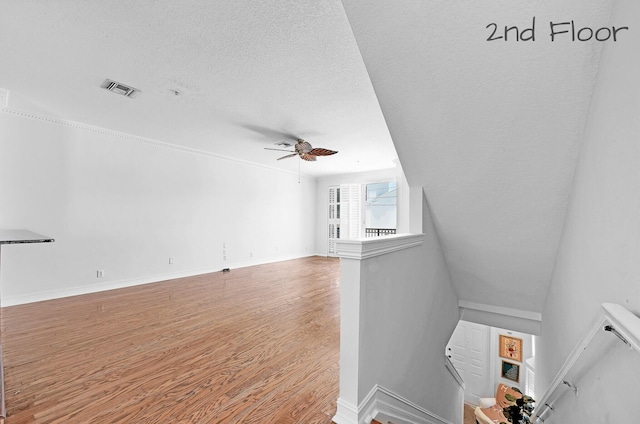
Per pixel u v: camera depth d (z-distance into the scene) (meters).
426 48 1.38
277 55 2.20
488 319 3.27
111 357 2.17
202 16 1.78
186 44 2.07
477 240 2.45
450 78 1.47
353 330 1.44
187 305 3.49
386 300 1.72
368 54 1.50
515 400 4.43
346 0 1.33
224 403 1.64
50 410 1.56
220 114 3.41
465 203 2.17
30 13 1.76
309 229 7.98
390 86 1.61
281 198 7.09
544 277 2.48
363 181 7.32
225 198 5.75
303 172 7.47
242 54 2.19
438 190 2.18
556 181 1.72
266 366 2.07
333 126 3.79
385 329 1.71
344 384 1.47
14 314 3.08
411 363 2.13
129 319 2.98
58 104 3.16
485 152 1.76
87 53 2.19
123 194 4.25
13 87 2.75
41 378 1.87
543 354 2.84
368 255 1.47
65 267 3.72
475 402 5.88
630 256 0.86
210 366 2.06
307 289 4.34
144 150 4.48
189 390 1.76
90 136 3.91
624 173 0.90
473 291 3.16
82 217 3.85
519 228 2.15
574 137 1.48
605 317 0.87
